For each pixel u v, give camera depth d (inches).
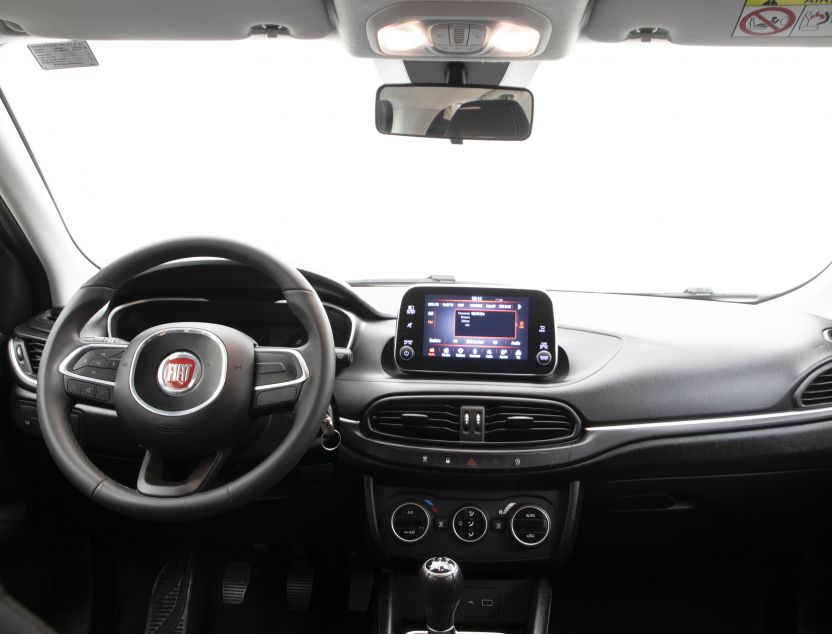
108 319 71.9
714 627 85.5
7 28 69.2
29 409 74.7
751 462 70.6
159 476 51.4
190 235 55.8
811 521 76.8
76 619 85.8
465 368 72.2
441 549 72.0
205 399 49.4
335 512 78.1
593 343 76.0
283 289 54.4
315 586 91.3
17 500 80.7
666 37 67.5
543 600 72.7
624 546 79.7
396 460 69.4
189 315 76.6
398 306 81.8
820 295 87.9
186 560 88.4
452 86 74.7
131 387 50.0
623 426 69.2
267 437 56.1
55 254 87.4
